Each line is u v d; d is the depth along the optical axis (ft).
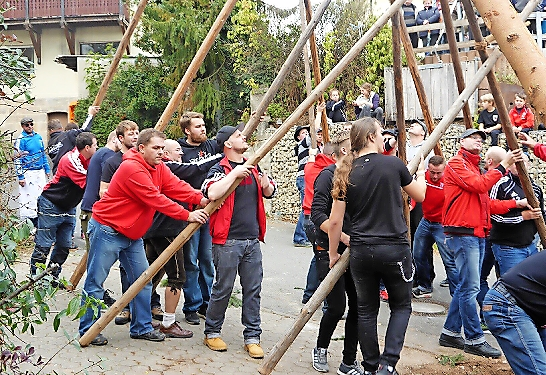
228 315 21.29
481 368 17.28
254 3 52.70
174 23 55.36
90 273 17.12
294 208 45.50
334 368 16.93
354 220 14.56
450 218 18.53
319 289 14.90
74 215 23.13
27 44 71.46
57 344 17.20
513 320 12.48
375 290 14.66
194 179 19.43
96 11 69.41
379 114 36.55
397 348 14.15
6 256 9.46
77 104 65.00
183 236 16.62
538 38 39.40
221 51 57.26
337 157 15.93
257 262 17.61
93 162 20.22
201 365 16.21
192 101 57.26
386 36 44.88
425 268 24.61
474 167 18.70
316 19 17.07
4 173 10.43
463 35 40.47
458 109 16.11
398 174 14.21
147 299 17.93
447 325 19.25
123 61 63.93
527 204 18.37
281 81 17.31
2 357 9.30
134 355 16.63
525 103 34.53
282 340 14.98
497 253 19.25
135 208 16.88
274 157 46.55
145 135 16.61
